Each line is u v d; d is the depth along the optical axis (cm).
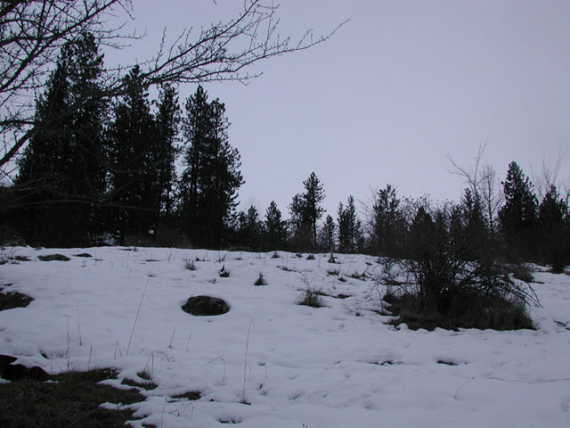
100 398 378
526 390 402
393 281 942
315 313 773
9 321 593
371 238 1038
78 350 514
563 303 966
